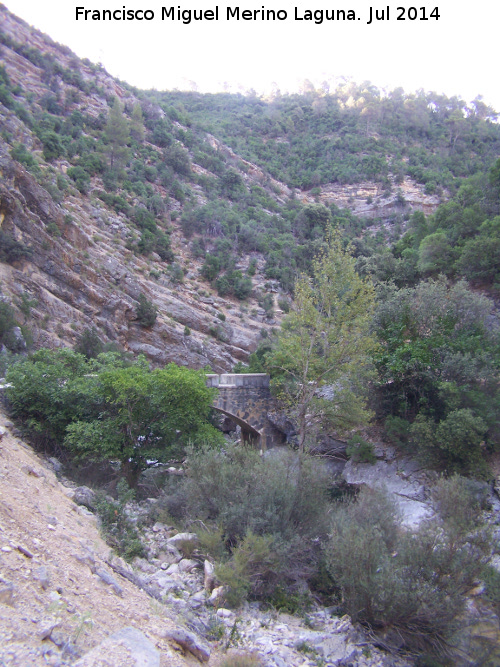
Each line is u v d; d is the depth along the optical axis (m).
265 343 40.09
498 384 18.06
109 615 6.31
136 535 11.09
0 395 15.94
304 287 21.14
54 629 5.09
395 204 83.50
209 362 49.34
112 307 43.44
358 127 109.69
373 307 22.20
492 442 17.36
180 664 6.06
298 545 11.38
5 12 85.69
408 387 20.41
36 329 33.50
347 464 20.52
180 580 9.88
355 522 10.88
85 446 14.66
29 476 10.66
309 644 8.56
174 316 50.62
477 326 20.98
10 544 6.44
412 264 32.53
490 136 105.00
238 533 11.70
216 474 12.95
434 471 17.67
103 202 58.06
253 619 9.13
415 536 10.70
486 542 10.09
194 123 99.69
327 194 92.56
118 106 74.75
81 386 15.98
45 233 39.59
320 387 21.73
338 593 11.35
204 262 62.44
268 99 138.75
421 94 133.50
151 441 17.08
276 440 25.42
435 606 9.04
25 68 76.12
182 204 70.50
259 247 67.31
